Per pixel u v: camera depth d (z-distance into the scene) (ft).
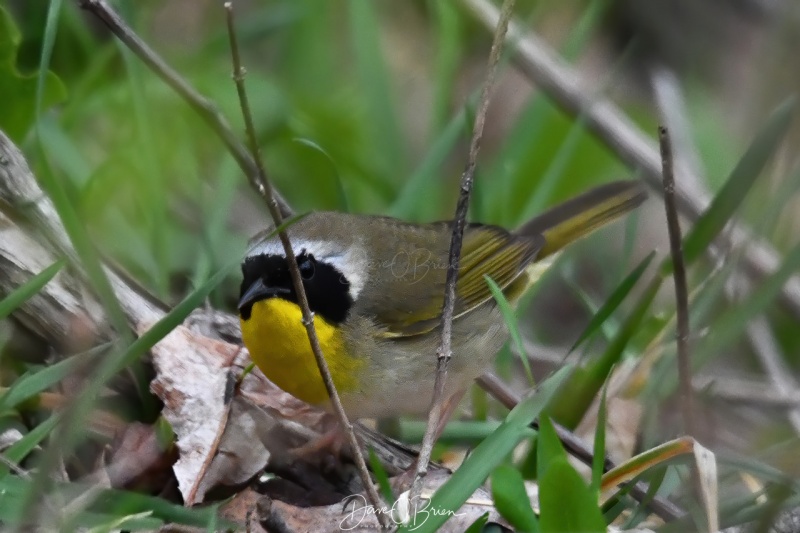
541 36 56.13
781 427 33.99
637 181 37.35
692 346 31.81
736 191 30.55
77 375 27.76
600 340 39.81
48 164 25.70
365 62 45.11
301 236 29.40
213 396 28.04
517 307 36.81
